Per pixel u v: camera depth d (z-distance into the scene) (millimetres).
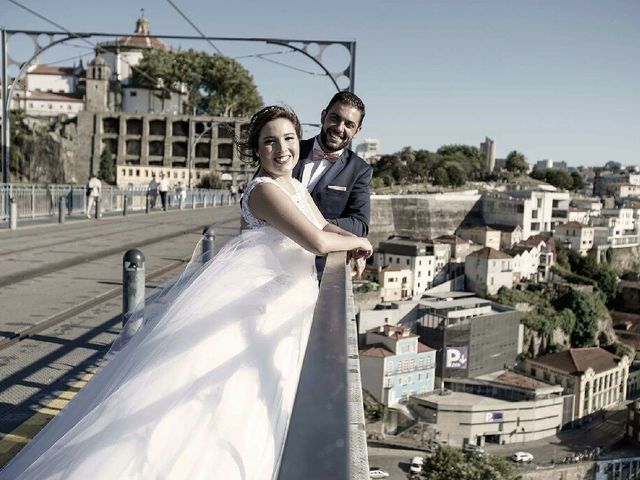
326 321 1245
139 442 1590
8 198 18484
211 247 2656
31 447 1905
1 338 5242
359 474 805
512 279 75312
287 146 2469
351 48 20172
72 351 4996
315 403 811
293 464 646
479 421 43594
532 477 38344
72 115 97312
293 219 2199
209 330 1829
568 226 95438
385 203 83438
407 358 46844
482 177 174250
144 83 105562
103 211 25688
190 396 1680
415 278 69500
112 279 8820
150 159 89375
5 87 21125
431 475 34531
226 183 82375
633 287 87688
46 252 11852
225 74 105375
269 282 2082
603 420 49688
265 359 1863
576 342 70312
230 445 1637
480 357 54938
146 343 1876
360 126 3721
